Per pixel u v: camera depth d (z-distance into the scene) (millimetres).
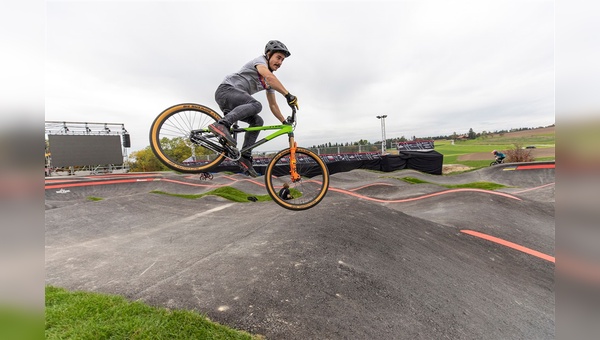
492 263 8812
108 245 10109
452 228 11617
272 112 5539
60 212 14031
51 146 35812
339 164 47531
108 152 39656
